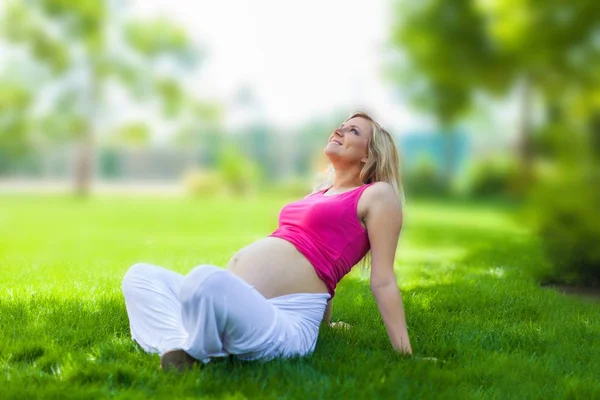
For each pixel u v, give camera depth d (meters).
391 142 3.49
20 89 28.53
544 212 6.20
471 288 5.18
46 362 3.07
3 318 3.85
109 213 17.42
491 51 22.62
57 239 10.54
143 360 3.04
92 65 29.91
